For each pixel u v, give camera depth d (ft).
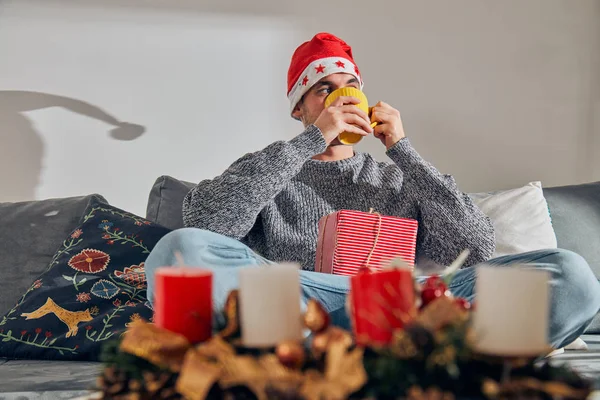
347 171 6.99
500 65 9.17
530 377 2.82
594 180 9.28
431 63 9.07
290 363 2.71
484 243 6.63
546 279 2.74
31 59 8.66
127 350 2.99
